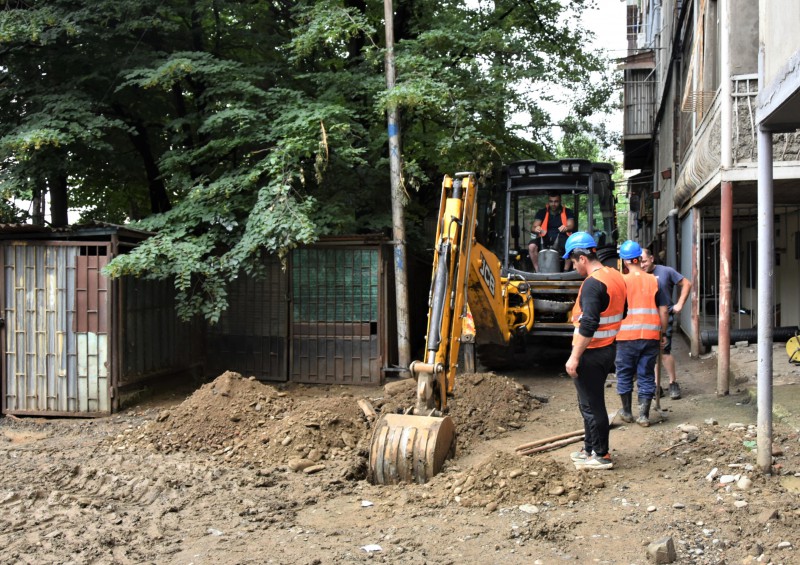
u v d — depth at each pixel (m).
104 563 4.55
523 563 4.34
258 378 11.87
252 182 10.95
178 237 10.60
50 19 10.89
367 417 8.05
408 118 12.45
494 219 11.75
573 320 6.22
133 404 10.40
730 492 5.35
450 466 6.42
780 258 13.62
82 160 11.94
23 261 10.15
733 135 8.74
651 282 7.64
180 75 11.27
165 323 11.20
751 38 8.77
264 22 13.70
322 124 10.42
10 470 6.77
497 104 12.68
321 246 11.53
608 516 5.05
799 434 6.58
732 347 11.41
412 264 14.50
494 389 8.75
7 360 10.17
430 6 13.89
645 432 7.37
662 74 22.14
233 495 5.98
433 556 4.50
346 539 4.89
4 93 11.71
